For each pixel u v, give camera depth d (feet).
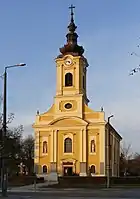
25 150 336.29
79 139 284.61
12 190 183.11
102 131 281.54
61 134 288.71
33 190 186.09
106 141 282.15
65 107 291.99
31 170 337.93
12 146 119.55
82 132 284.61
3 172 106.42
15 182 246.06
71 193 153.99
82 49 303.27
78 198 117.50
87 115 287.69
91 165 280.10
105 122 281.54
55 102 294.05
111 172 298.15
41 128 292.61
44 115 294.46
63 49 302.25
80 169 280.51
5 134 105.09
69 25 308.19
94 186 223.71
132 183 244.01
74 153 284.00
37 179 264.31
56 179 276.82
